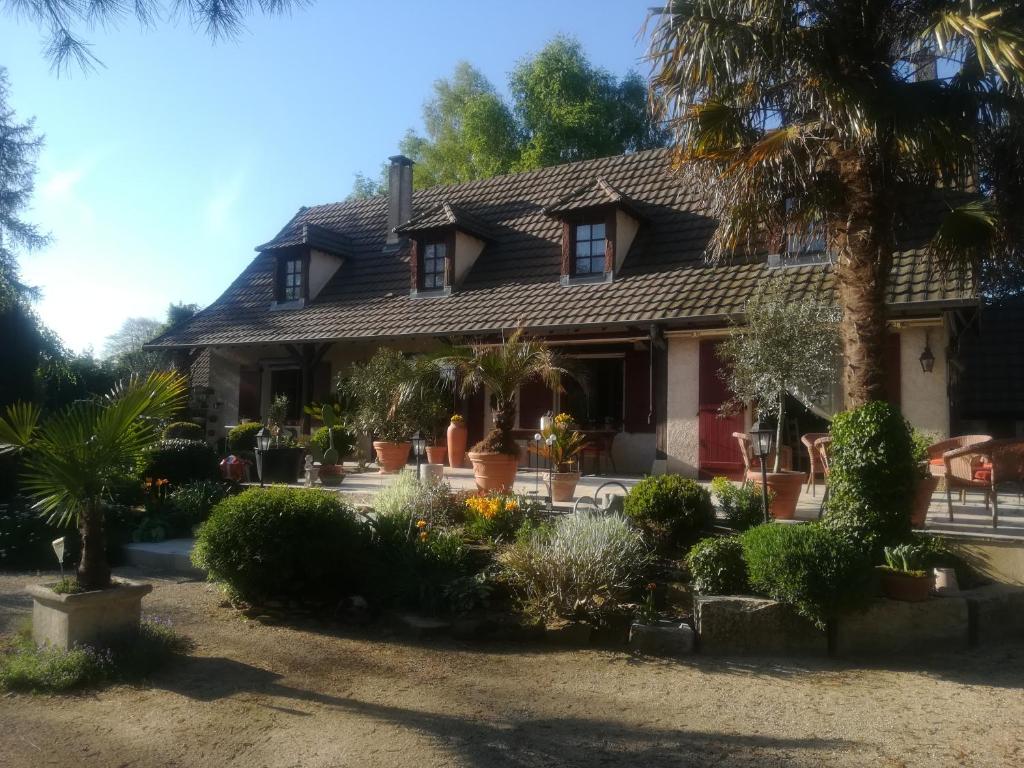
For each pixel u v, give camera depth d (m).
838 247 8.01
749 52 7.69
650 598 6.73
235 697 5.09
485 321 14.57
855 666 6.20
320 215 21.89
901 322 11.25
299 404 18.72
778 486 8.78
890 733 4.77
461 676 5.66
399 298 17.27
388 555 7.35
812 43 7.66
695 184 9.23
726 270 13.44
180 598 7.63
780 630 6.47
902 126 7.10
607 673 5.83
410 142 35.88
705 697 5.38
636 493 8.26
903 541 7.30
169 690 5.20
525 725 4.77
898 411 7.52
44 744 4.35
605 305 13.68
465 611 6.76
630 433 14.43
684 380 13.22
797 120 8.30
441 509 8.75
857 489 7.34
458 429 14.58
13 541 8.91
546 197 17.92
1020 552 7.43
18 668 5.16
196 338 18.44
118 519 9.64
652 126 9.13
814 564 6.30
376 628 6.81
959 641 6.71
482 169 32.50
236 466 11.83
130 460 5.75
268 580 6.93
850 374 7.75
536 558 6.90
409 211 19.34
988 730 4.83
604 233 14.89
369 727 4.65
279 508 6.98
